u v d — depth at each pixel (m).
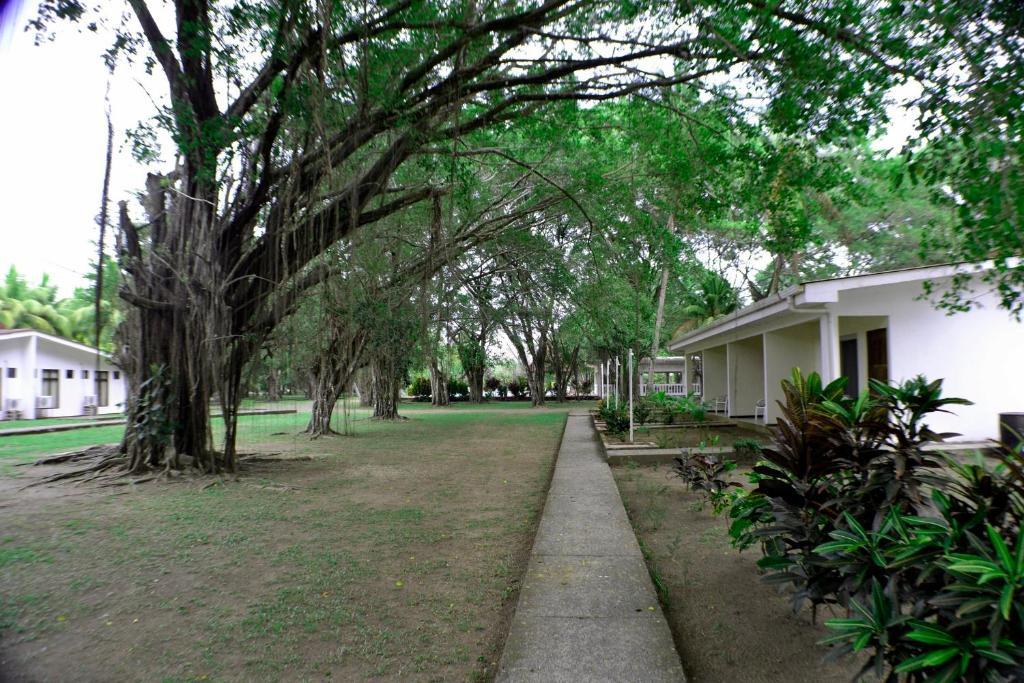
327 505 7.91
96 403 28.86
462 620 4.04
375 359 19.11
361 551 5.70
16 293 39.44
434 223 10.52
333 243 9.97
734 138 9.19
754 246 22.41
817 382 3.64
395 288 13.22
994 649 1.92
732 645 3.54
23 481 9.79
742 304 31.36
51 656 3.54
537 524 6.71
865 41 5.52
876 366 11.52
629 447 11.55
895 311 10.55
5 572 5.12
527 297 17.20
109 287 9.95
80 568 5.22
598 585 4.30
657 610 3.83
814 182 7.75
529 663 3.13
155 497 8.54
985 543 2.32
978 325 10.39
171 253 9.84
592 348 32.47
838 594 2.90
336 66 7.53
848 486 3.28
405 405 39.81
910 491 2.98
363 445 15.38
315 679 3.25
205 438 10.31
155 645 3.68
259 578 4.93
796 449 3.53
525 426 21.02
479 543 5.95
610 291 15.43
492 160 13.10
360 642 3.70
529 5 7.60
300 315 12.93
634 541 5.48
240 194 9.43
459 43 7.10
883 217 18.73
